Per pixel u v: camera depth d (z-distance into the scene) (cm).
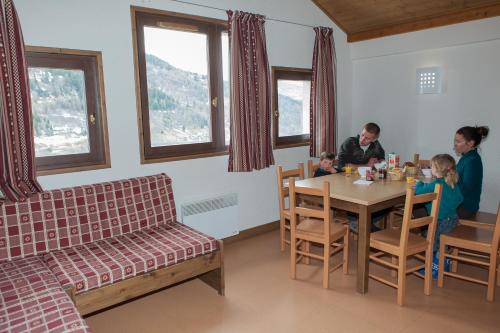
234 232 365
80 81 278
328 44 429
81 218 257
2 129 230
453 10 370
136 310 253
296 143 428
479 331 222
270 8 382
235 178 373
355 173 344
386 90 448
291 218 285
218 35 347
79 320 168
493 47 356
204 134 353
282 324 233
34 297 187
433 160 266
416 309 246
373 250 316
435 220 254
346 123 483
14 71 233
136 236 270
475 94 373
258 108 362
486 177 373
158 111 320
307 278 294
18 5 243
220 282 267
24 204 240
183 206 326
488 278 272
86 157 284
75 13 266
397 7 388
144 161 310
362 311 246
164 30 316
